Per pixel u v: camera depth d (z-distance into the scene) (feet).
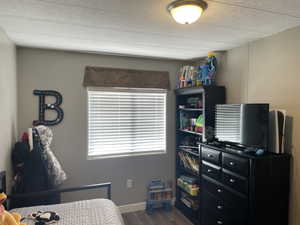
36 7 5.25
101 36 7.49
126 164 10.79
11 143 7.91
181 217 10.30
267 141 6.58
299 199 6.46
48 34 7.29
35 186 7.57
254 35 7.36
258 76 7.84
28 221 5.62
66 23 6.29
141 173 11.06
